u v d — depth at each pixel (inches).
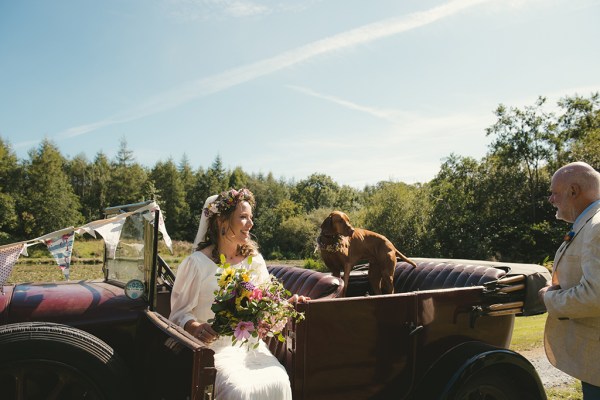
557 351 107.6
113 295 105.4
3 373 79.0
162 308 134.6
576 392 180.1
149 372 95.9
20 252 99.8
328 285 129.0
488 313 127.3
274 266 174.6
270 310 91.3
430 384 114.9
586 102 1192.8
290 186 3280.0
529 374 121.8
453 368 114.4
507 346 138.9
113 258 132.1
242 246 116.8
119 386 86.4
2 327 81.7
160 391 89.1
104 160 2534.5
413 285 174.1
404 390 114.3
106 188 2391.7
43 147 2097.7
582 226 104.0
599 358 98.5
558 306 101.4
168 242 112.0
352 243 165.2
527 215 1133.7
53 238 104.7
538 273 143.5
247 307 90.8
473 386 116.3
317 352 100.0
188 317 101.8
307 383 98.8
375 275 172.4
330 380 101.9
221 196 115.6
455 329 123.9
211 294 107.3
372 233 170.9
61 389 83.2
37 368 81.2
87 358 84.4
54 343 82.0
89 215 2239.2
